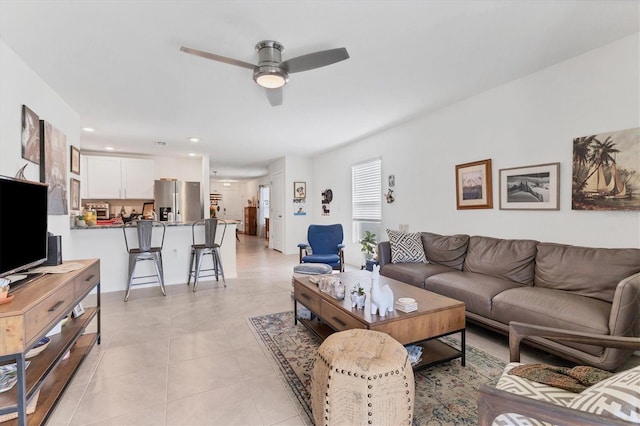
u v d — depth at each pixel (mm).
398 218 4652
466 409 1658
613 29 2172
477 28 2123
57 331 2061
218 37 2172
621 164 2328
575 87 2588
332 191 6551
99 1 1771
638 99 2240
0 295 1309
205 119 4145
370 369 1343
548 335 1379
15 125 2328
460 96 3457
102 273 4105
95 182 6055
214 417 1604
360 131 4891
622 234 2352
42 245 1989
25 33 2082
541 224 2877
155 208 6340
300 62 2164
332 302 2213
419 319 1942
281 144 5812
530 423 1018
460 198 3648
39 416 1490
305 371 2053
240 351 2348
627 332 1753
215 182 12898
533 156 2910
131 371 2057
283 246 7352
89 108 3633
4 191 1560
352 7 1861
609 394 886
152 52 2379
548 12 1962
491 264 2961
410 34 2180
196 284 4320
